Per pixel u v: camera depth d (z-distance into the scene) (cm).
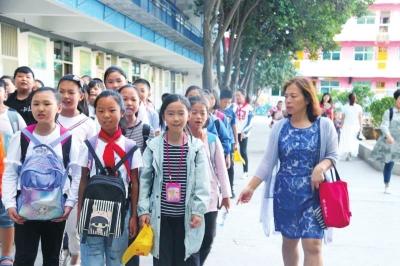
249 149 1678
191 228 347
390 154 850
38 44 1409
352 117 1380
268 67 3644
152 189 353
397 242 578
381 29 4747
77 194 357
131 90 443
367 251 542
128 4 1399
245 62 2773
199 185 348
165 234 349
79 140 376
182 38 2266
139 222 346
